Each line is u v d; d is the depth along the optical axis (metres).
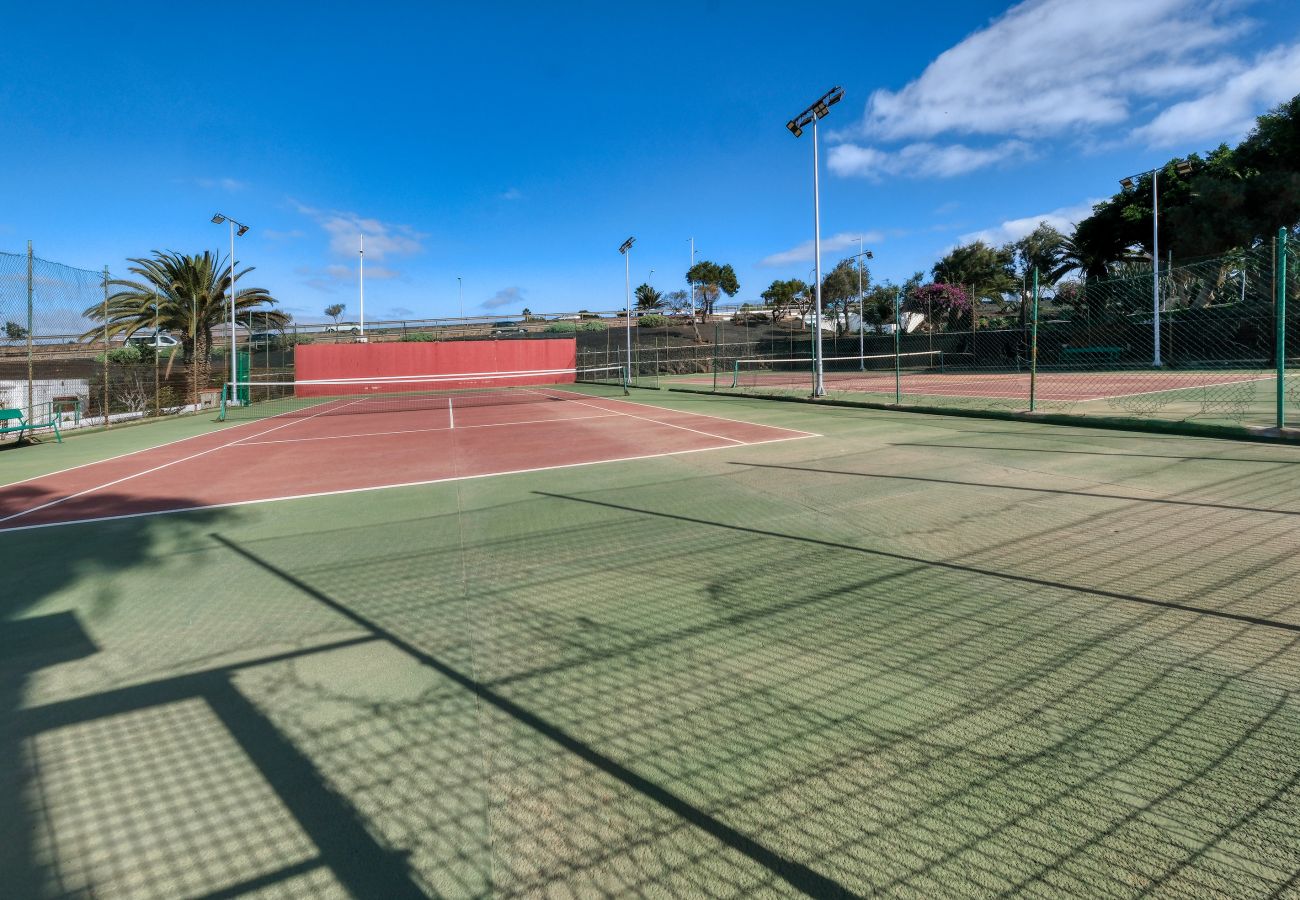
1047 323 31.69
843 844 1.84
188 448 11.88
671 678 2.82
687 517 5.56
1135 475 6.33
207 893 1.74
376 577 4.29
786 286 57.53
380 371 31.14
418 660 3.06
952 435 9.71
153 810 2.08
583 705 2.63
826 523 5.18
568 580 4.12
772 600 3.65
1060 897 1.63
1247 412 10.49
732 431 11.29
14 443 13.24
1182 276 26.83
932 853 1.80
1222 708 2.43
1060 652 2.91
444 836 1.92
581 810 2.02
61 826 2.02
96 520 6.25
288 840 1.93
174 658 3.15
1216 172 28.73
